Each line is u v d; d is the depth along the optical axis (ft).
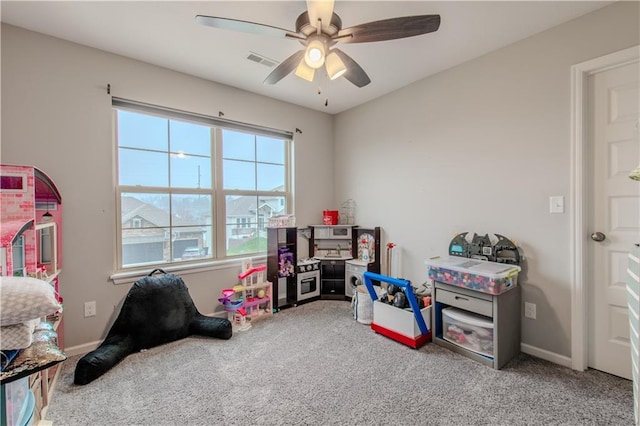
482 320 6.70
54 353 2.92
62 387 5.65
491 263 7.26
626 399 5.24
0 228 4.32
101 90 7.43
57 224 6.75
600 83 6.08
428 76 9.05
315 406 5.11
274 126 10.85
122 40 7.02
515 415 4.86
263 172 10.97
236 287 9.17
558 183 6.51
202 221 9.45
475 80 7.93
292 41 7.05
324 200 12.55
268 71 8.64
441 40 7.06
